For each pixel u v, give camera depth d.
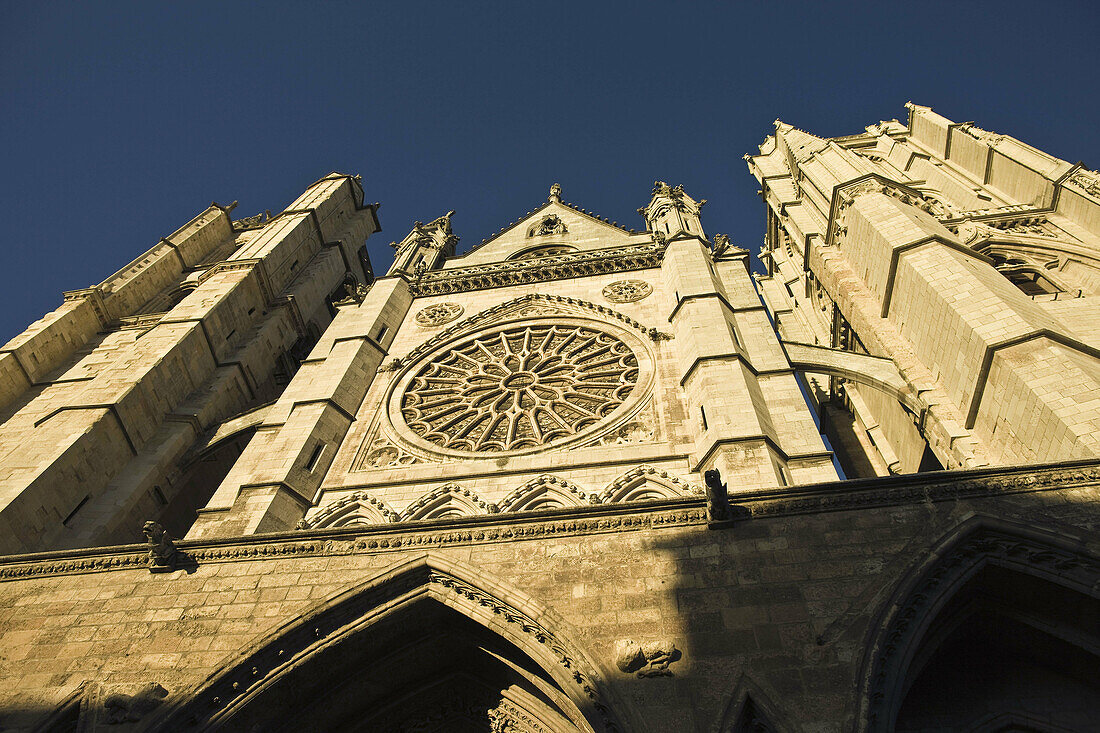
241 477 25.45
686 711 13.20
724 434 23.17
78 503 26.16
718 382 25.80
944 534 15.37
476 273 38.81
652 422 26.59
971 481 16.38
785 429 24.34
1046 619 15.14
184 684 15.02
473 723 16.91
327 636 15.95
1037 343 22.98
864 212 33.59
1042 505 15.57
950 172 46.81
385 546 17.47
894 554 15.24
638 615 14.98
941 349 26.64
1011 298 25.97
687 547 16.17
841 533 15.88
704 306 30.94
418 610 16.48
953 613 15.63
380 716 17.17
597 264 37.69
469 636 16.73
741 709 13.07
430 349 34.12
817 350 30.23
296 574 17.17
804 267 44.75
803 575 15.18
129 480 28.19
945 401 26.16
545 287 37.28
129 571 17.91
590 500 23.28
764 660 13.80
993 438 23.55
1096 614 14.60
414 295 38.88
